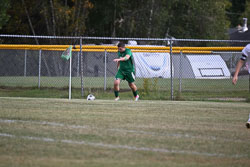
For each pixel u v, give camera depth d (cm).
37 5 12006
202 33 13462
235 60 8388
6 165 1551
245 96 5938
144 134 2198
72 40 11338
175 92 6284
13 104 3631
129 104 3900
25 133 2167
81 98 5284
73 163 1588
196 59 8425
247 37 15038
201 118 2931
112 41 12862
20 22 12125
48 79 8844
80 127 2381
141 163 1609
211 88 7388
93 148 1842
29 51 9631
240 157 1762
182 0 13488
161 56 9481
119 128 2373
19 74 9662
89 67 9356
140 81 8150
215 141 2072
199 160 1688
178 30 13475
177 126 2511
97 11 13600
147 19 13138
